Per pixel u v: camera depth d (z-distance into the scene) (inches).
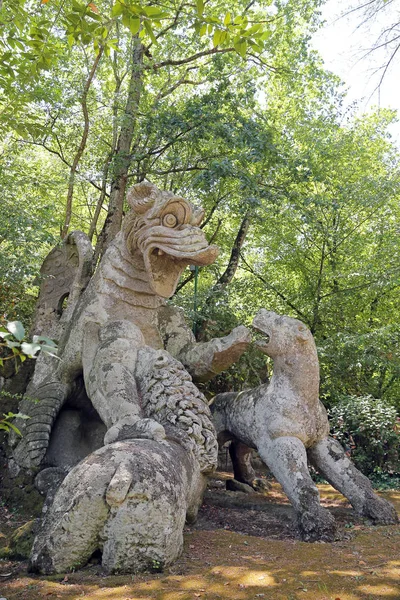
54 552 114.4
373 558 128.5
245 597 99.5
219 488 213.3
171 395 153.8
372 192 393.7
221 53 389.1
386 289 389.4
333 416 280.7
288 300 411.2
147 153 376.2
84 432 184.4
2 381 198.2
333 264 395.9
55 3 181.9
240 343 180.9
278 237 410.6
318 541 146.7
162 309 200.4
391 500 207.5
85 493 115.8
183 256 163.2
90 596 99.8
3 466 181.0
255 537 146.7
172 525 117.4
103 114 444.5
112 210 397.4
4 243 346.0
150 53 434.6
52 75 366.3
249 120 360.5
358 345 335.9
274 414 174.2
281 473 164.9
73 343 180.4
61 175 433.1
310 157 387.9
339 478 174.2
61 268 225.6
